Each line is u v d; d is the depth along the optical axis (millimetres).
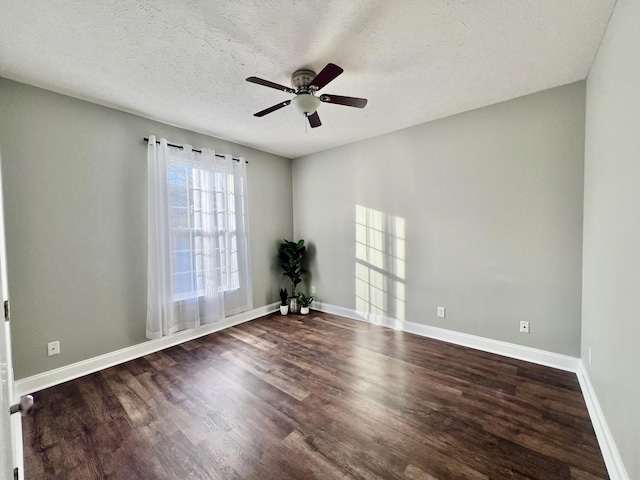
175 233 3057
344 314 4043
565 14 1570
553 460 1496
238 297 3750
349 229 3904
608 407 1543
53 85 2246
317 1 1470
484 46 1851
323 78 1749
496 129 2686
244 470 1469
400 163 3350
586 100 2238
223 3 1476
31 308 2223
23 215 2182
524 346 2631
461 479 1390
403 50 1886
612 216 1544
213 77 2180
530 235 2561
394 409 1933
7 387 900
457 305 3004
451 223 3000
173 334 3092
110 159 2652
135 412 1939
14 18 1539
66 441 1678
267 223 4238
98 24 1609
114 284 2676
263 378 2367
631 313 1263
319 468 1473
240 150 3846
